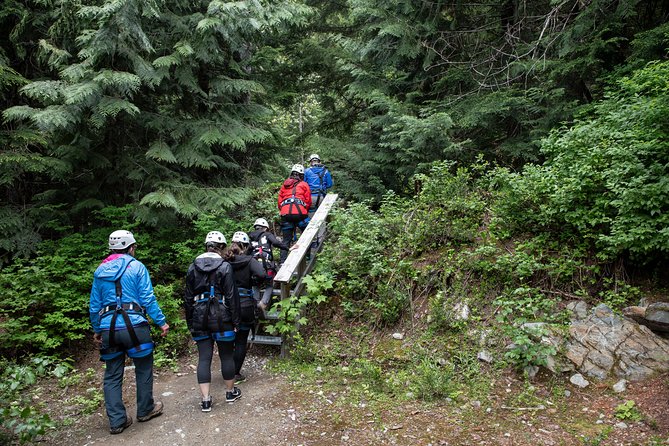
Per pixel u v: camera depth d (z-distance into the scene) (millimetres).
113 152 7988
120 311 3945
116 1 5867
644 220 4555
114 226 7496
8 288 6012
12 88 7297
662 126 4879
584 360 4340
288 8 8094
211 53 7617
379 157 9438
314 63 11414
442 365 4727
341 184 9828
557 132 6160
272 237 5906
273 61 11000
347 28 11945
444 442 3617
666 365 4125
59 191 7887
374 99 8867
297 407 4305
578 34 7379
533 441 3543
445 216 6539
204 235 7594
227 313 4340
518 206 5879
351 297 6051
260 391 4695
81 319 5992
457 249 6145
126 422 4074
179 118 8266
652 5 7566
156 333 5973
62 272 6383
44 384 5148
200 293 4344
